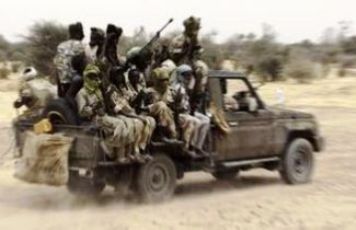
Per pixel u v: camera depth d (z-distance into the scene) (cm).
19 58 6538
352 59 8706
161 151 1372
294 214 1280
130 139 1276
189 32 1480
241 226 1175
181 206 1350
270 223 1202
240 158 1520
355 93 4644
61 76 1378
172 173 1384
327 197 1466
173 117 1370
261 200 1423
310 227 1177
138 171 1334
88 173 1283
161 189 1369
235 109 1512
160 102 1348
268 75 6212
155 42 1429
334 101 4197
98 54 1355
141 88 1375
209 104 1452
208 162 1452
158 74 1370
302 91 4881
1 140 2367
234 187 1600
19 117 1407
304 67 6047
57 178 1283
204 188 1578
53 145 1288
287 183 1631
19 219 1218
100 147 1270
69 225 1169
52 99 1381
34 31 5034
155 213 1274
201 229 1147
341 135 2667
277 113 1595
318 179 1723
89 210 1309
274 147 1584
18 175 1341
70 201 1399
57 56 1391
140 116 1309
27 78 1429
